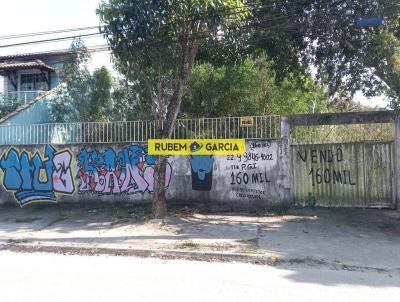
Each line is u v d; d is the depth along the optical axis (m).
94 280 6.28
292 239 9.06
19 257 8.04
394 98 10.55
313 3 11.67
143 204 12.74
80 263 7.49
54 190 13.38
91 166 13.13
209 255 7.91
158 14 9.34
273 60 13.27
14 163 13.71
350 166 12.05
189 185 12.54
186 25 10.02
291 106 15.04
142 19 9.28
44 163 13.48
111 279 6.35
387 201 11.84
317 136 12.23
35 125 13.67
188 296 5.52
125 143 12.94
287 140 12.02
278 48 12.16
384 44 10.90
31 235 9.73
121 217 11.40
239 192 12.26
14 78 23.45
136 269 7.04
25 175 13.61
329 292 5.85
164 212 11.19
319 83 13.51
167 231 9.77
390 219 10.80
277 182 12.05
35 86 23.52
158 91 10.84
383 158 11.88
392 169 11.80
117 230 9.98
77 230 10.14
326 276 6.75
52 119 16.00
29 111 15.33
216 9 9.51
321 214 11.39
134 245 8.55
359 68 11.79
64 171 13.32
